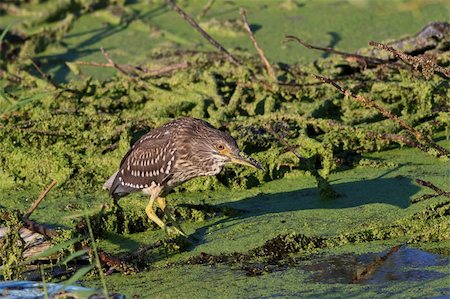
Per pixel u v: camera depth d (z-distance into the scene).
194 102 15.86
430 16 20.42
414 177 13.66
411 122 15.23
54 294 9.75
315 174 13.21
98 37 20.52
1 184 14.37
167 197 13.69
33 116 16.02
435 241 11.58
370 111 15.48
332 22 20.56
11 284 10.05
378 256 11.23
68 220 12.76
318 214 12.64
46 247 11.82
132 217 12.48
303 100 16.08
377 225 11.95
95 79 17.84
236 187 13.82
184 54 18.50
